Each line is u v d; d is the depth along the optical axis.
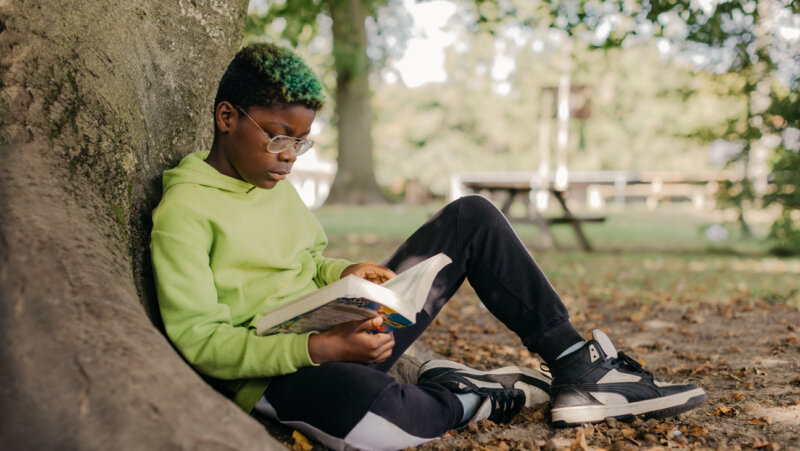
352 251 8.98
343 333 1.71
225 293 1.87
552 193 9.93
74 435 1.25
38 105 1.83
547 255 9.11
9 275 1.43
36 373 1.32
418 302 1.76
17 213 1.55
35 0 1.91
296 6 10.83
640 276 6.93
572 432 2.01
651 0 6.29
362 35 13.90
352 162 17.77
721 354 3.30
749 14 6.35
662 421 2.09
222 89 1.85
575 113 16.33
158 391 1.33
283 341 1.69
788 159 8.79
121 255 1.75
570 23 6.84
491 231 2.09
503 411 2.09
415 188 24.62
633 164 29.50
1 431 1.25
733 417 2.18
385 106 31.39
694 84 9.38
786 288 5.85
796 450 1.84
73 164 1.81
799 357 3.15
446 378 2.04
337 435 1.68
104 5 2.11
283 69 1.75
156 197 2.16
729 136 9.19
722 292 5.74
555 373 2.07
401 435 1.71
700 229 10.33
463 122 31.28
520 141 30.72
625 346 3.58
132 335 1.45
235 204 1.89
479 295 2.15
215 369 1.72
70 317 1.42
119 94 2.05
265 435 1.36
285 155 1.82
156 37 2.34
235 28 2.72
